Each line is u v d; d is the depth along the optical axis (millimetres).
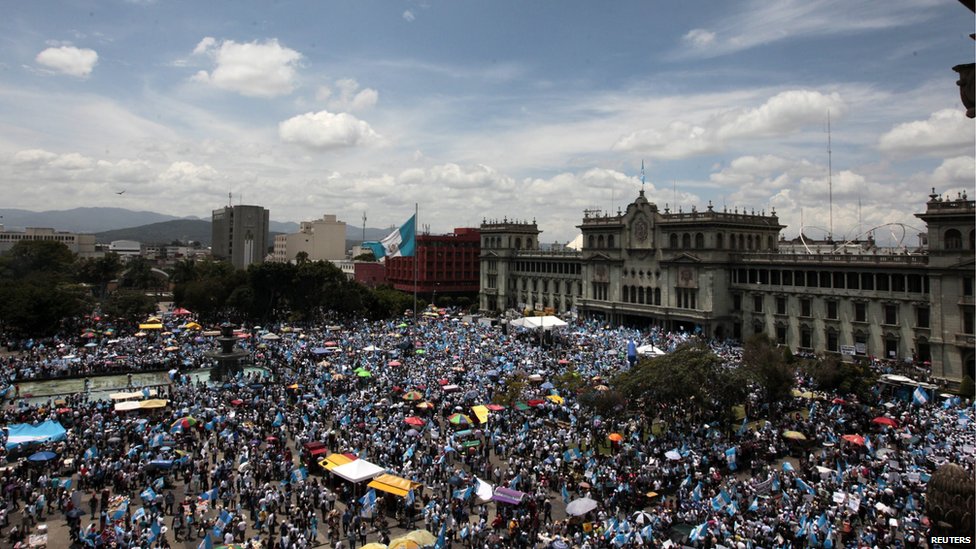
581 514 39250
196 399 66875
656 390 58844
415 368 80375
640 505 44031
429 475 48688
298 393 69750
